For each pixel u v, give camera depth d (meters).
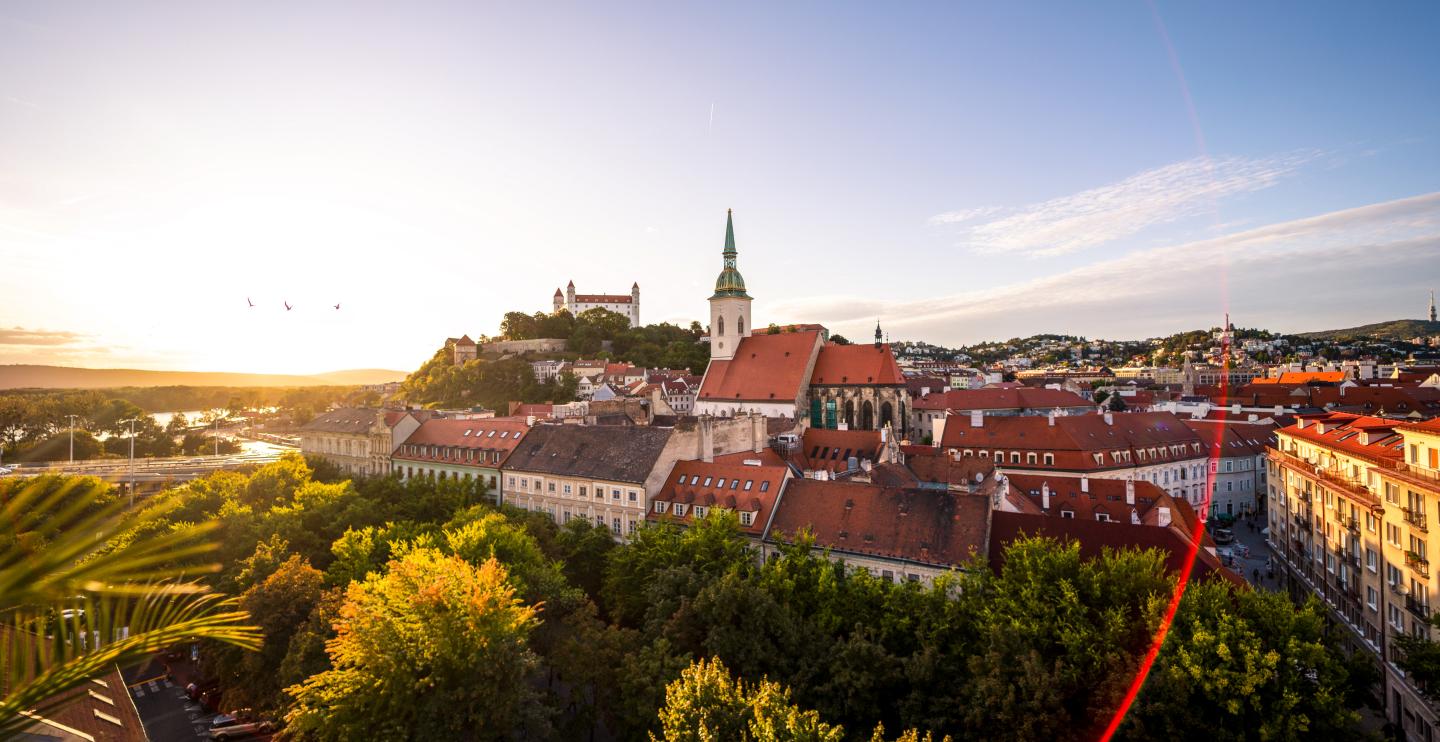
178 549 8.71
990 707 51.44
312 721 48.28
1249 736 48.31
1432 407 183.88
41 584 7.12
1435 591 57.00
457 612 47.97
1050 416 137.12
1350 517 74.06
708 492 91.94
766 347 192.25
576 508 103.88
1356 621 72.94
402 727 45.28
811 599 66.12
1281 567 100.81
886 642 61.41
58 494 7.85
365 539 77.50
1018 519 75.31
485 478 118.19
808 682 57.62
